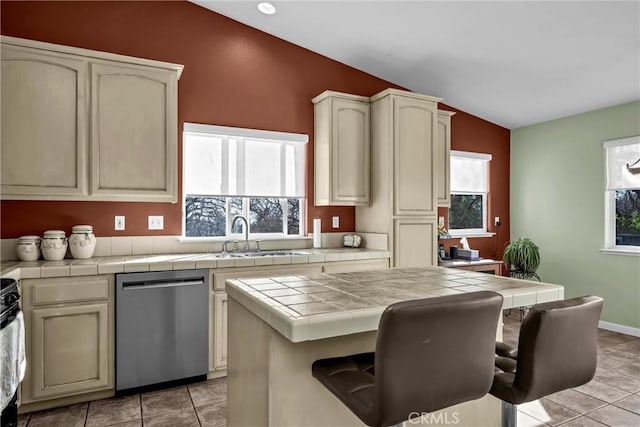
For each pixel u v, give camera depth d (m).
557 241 4.56
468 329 1.15
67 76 2.60
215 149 3.46
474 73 3.82
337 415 1.54
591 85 3.66
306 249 3.74
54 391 2.37
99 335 2.48
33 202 2.83
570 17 2.75
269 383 1.38
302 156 3.84
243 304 1.56
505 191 5.12
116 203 3.07
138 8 3.18
